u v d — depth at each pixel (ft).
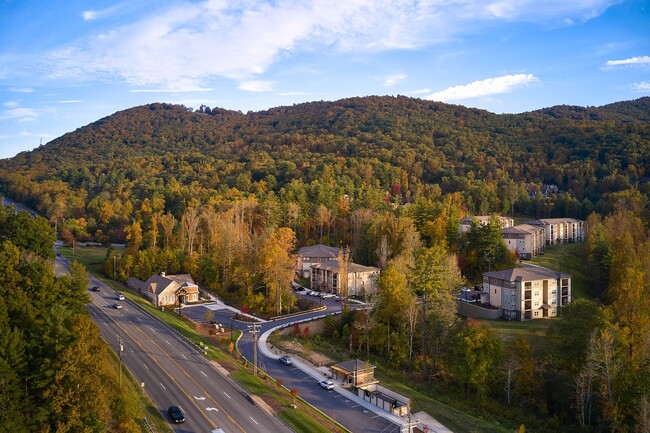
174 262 386.52
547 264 418.10
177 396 178.70
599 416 202.08
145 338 240.32
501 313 314.55
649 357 214.28
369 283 370.94
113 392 153.69
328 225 498.28
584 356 219.20
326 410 186.70
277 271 318.65
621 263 334.24
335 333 283.79
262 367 224.74
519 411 211.20
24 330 157.38
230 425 160.56
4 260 188.24
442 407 205.67
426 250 271.49
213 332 268.00
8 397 130.93
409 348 266.77
